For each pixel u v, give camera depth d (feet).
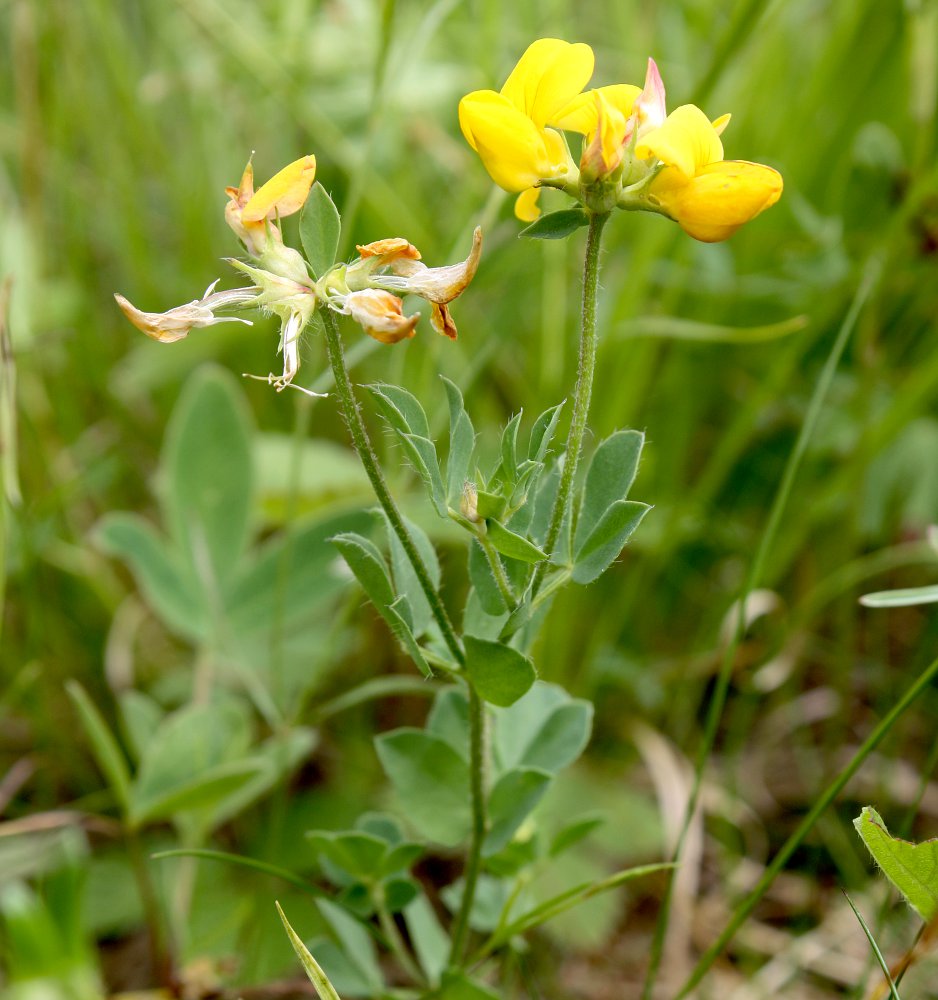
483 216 0.99
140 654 1.21
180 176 1.46
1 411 0.87
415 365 1.10
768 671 1.05
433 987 0.81
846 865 1.00
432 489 0.65
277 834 0.93
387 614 0.67
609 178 0.64
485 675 0.67
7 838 0.99
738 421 1.09
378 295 0.63
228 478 1.05
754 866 1.02
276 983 0.87
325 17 1.37
